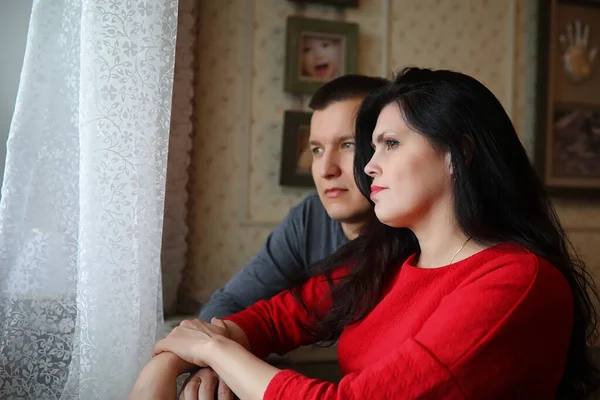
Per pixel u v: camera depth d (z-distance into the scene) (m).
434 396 0.77
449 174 0.91
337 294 1.12
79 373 0.96
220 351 0.96
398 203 0.93
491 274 0.83
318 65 2.22
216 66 2.15
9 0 1.13
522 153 0.94
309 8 2.24
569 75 2.54
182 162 2.02
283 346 1.20
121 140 0.96
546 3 2.47
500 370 0.78
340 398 0.80
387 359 0.81
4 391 0.96
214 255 2.16
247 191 2.19
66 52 1.00
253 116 2.20
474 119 0.89
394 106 0.94
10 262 0.96
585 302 1.00
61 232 0.99
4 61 1.13
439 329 0.80
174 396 0.97
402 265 1.04
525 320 0.80
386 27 2.31
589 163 2.57
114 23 0.96
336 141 1.29
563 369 0.89
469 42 2.45
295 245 1.49
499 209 0.92
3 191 0.96
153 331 1.04
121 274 0.97
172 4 1.01
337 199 1.32
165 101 1.01
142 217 1.00
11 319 0.96
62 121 0.99
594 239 2.59
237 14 2.17
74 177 1.00
